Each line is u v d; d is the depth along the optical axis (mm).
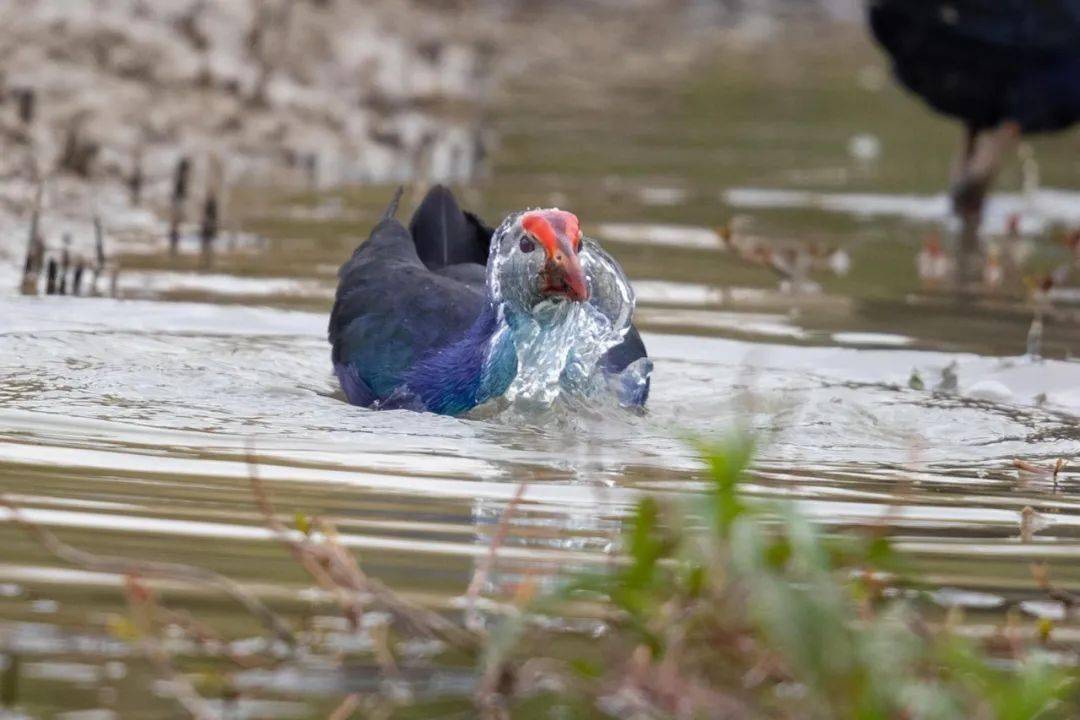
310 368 11953
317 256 15750
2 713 5965
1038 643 6953
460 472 9258
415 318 11305
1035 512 8992
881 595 7324
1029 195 21875
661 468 9539
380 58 27656
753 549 6215
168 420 10094
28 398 10352
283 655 6582
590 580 6570
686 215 19078
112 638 6637
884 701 5887
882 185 21906
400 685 6375
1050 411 11555
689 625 6527
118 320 12766
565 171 21781
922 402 11594
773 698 6258
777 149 24734
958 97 19906
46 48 22391
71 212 16750
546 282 10492
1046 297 15492
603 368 11047
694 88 31469
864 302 15047
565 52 35438
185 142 20594
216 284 14305
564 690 6324
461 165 21812
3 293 13344
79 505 8242
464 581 7379
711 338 13445
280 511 8320
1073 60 19422
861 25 44812
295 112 23141
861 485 9445
